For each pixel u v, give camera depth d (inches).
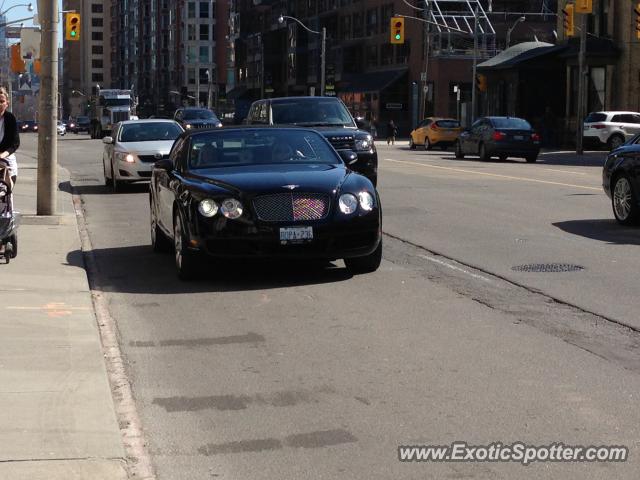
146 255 507.2
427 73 2997.0
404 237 553.0
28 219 608.1
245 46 4665.4
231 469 207.5
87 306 366.9
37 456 208.2
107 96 2871.6
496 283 412.8
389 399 253.6
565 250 498.9
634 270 437.4
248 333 331.0
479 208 702.5
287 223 405.1
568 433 225.3
